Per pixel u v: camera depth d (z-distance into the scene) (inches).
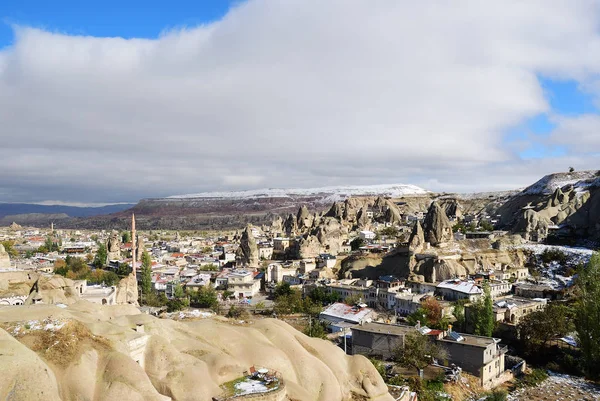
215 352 2982.3
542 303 6353.3
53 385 2069.4
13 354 2018.9
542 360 5206.7
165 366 2672.2
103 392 2218.3
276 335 3476.9
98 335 2524.6
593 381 4655.5
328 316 6382.9
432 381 4252.0
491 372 4510.3
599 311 4778.5
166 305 7504.9
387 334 4820.4
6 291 5511.8
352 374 3516.2
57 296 4660.4
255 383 2795.3
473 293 6604.3
